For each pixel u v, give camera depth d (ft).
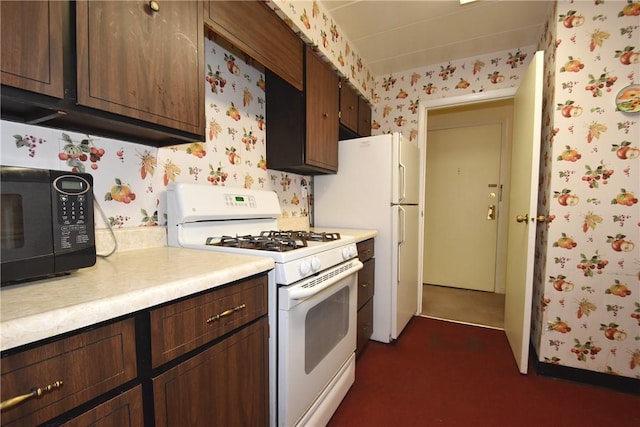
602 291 5.32
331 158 6.86
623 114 5.07
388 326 7.04
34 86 2.12
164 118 3.06
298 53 5.49
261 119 6.07
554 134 5.50
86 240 2.47
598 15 5.16
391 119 9.36
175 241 4.11
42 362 1.60
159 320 2.19
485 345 7.07
